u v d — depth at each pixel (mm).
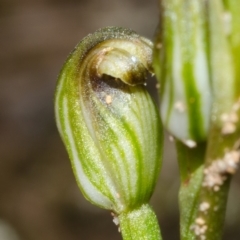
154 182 70
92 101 69
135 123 69
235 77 61
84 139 70
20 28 325
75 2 343
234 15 61
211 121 62
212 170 62
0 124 248
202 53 62
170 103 63
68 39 315
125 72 68
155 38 63
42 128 245
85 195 71
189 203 66
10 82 275
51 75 280
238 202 191
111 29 69
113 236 200
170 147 213
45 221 207
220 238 64
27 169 227
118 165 69
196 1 61
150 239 70
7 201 213
